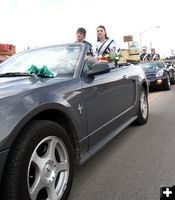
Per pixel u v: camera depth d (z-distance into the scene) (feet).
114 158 16.31
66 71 13.84
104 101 15.37
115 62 22.22
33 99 10.19
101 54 23.84
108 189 12.69
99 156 16.76
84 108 13.14
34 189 9.95
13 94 9.87
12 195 9.07
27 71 13.76
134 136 20.43
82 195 12.28
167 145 18.13
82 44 15.51
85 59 14.73
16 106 9.57
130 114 20.40
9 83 11.46
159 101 37.63
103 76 15.87
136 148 17.87
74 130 12.27
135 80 21.49
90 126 13.76
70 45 15.66
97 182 13.43
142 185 12.85
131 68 21.76
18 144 9.44
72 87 12.55
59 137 11.02
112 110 16.60
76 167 15.25
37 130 9.98
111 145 18.67
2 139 8.86
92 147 14.30
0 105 9.29
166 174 13.85
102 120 15.15
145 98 24.06
